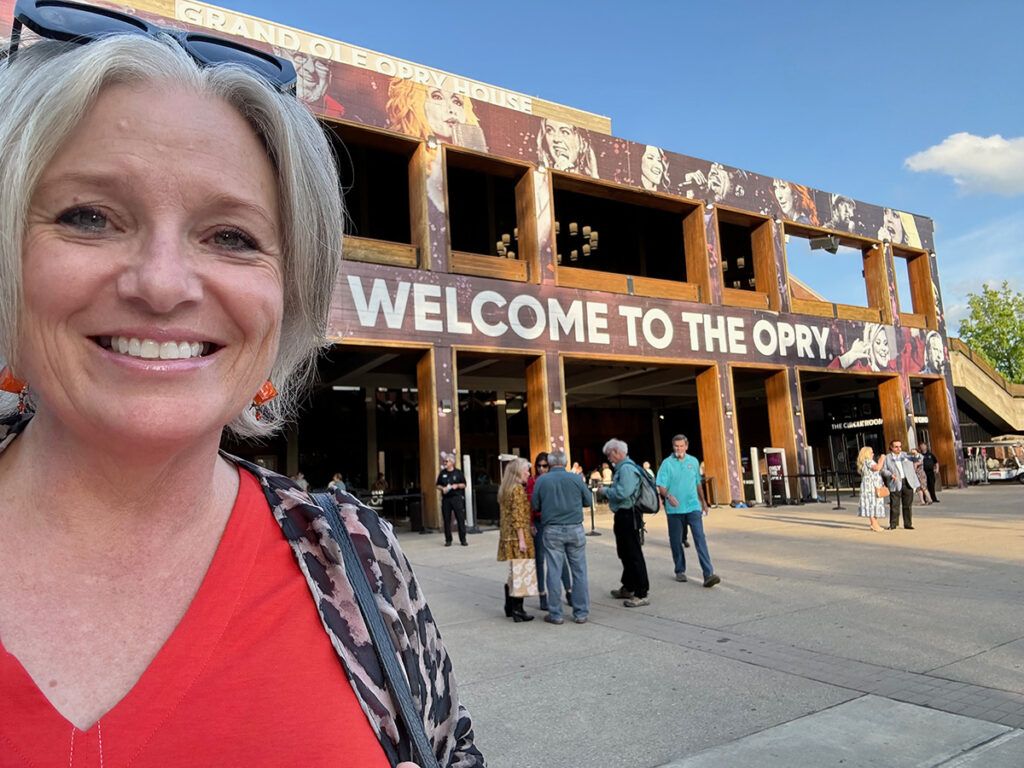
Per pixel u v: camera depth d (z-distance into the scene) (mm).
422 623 902
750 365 19688
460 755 945
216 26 15641
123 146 628
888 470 11852
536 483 6273
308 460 21203
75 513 678
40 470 692
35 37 671
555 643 5301
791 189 21359
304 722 680
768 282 20703
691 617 5941
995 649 4602
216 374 684
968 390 27234
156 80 659
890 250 23562
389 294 14492
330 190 859
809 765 3010
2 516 690
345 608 797
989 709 3561
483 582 8266
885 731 3338
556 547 6066
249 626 714
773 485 19703
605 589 7512
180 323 646
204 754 625
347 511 899
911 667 4301
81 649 655
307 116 835
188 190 653
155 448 643
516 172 16844
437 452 14680
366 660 776
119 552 691
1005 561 7988
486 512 16812
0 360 712
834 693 3904
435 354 14891
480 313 15578
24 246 622
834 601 6250
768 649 4844
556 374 16469
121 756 602
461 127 15695
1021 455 27172
